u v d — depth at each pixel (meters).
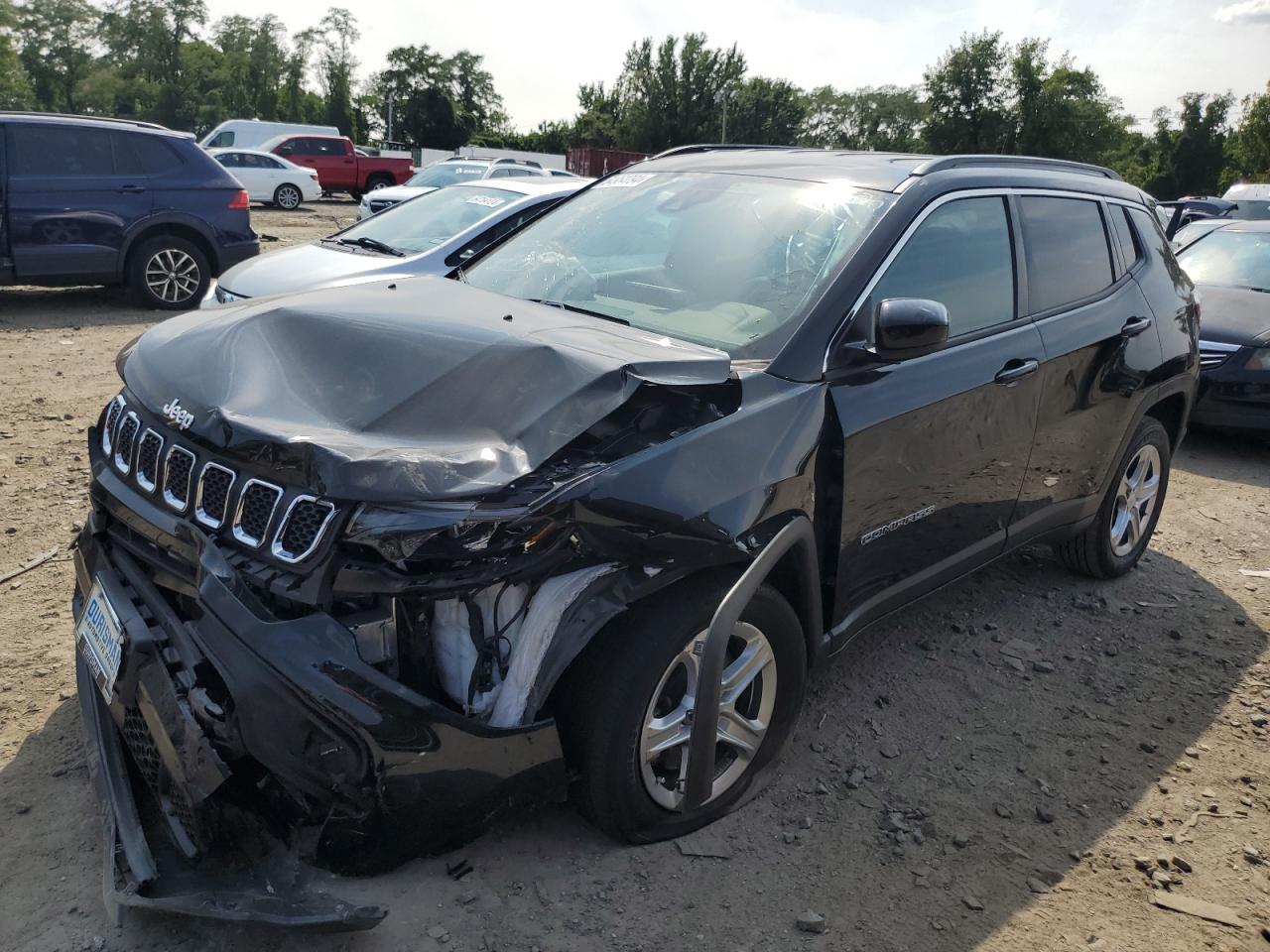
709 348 2.90
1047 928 2.50
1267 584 4.83
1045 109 56.34
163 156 10.05
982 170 3.66
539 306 3.05
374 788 2.12
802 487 2.72
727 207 3.49
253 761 2.30
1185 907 2.61
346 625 2.13
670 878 2.56
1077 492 4.13
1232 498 6.20
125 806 2.43
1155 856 2.80
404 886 2.44
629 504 2.31
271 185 26.64
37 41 80.31
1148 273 4.44
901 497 3.13
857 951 2.38
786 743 2.95
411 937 2.29
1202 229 8.74
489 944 2.29
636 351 2.56
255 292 6.57
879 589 3.21
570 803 2.62
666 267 3.34
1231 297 7.54
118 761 2.57
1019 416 3.56
